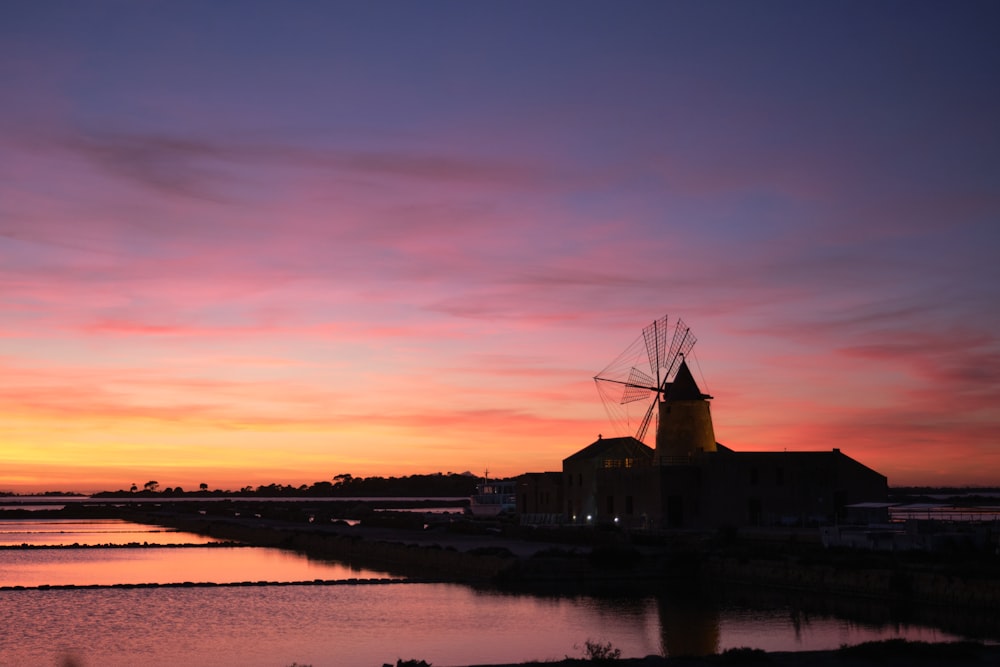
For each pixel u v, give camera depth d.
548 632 59.03
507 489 198.88
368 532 142.12
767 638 56.34
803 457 110.12
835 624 60.47
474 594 74.94
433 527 150.50
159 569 98.38
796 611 65.50
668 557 85.12
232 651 53.78
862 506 98.38
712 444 117.31
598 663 42.22
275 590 77.31
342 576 89.75
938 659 42.16
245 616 64.81
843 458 111.12
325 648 54.47
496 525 143.62
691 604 69.25
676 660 42.47
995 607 63.22
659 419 119.44
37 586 79.75
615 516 120.25
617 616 64.56
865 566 73.81
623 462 125.31
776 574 77.50
